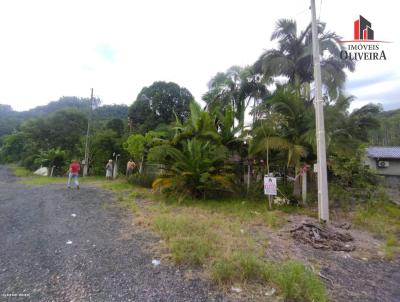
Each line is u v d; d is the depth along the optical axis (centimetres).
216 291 275
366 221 636
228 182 875
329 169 984
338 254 416
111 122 2845
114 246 404
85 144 2289
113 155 2169
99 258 354
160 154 1007
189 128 1057
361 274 345
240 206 775
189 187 913
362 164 1059
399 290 302
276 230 538
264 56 1455
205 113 1036
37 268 317
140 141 1451
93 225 528
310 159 875
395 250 442
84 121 3434
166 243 418
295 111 855
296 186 893
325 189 608
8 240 415
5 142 4106
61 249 384
